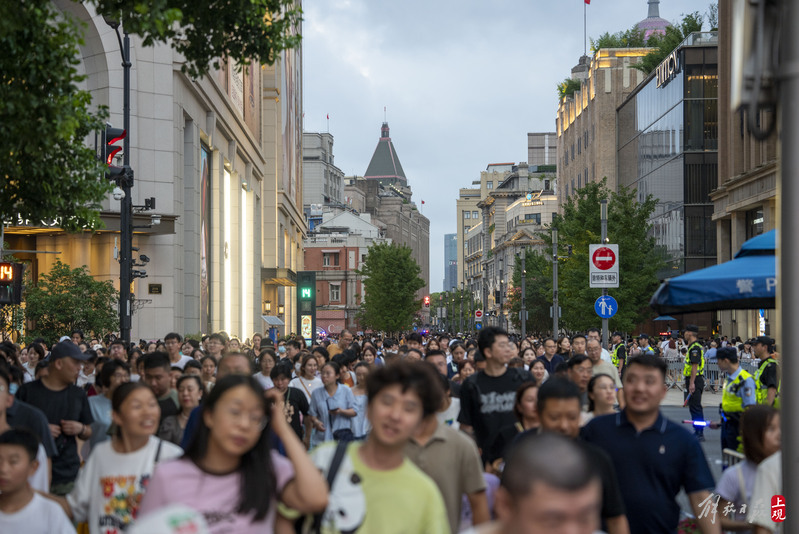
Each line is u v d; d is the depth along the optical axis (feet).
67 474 28.04
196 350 57.06
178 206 137.39
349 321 442.09
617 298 164.55
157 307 133.49
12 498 18.13
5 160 35.70
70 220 42.04
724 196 174.19
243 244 215.72
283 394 37.32
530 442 7.91
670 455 18.72
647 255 174.70
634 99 254.68
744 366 108.99
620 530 16.63
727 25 175.01
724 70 175.52
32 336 102.89
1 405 22.66
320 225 550.36
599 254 84.79
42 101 33.12
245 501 13.24
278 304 288.30
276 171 269.03
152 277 133.90
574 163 326.03
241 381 13.43
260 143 242.78
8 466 17.65
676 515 18.95
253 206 222.69
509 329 402.72
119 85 128.77
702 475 18.78
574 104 329.31
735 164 167.32
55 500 19.92
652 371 18.75
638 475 18.75
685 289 23.91
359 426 40.88
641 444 18.83
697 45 208.44
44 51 33.06
